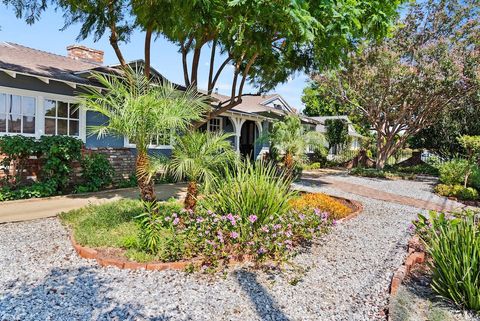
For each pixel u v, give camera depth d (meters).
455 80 13.59
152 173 4.99
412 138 22.28
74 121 9.23
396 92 15.44
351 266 4.08
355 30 6.20
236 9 5.52
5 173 7.21
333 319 2.85
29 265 3.68
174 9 5.76
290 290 3.36
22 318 2.63
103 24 7.42
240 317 2.82
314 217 5.02
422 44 14.27
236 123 14.75
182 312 2.85
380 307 3.09
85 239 4.27
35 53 10.44
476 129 19.31
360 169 17.17
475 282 3.03
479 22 13.78
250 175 5.06
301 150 12.25
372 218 6.90
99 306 2.87
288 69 10.16
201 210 4.73
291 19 5.30
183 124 5.04
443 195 10.82
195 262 3.77
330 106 32.72
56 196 7.54
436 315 2.91
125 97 4.86
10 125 7.94
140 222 4.70
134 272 3.57
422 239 4.45
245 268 3.83
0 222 5.32
